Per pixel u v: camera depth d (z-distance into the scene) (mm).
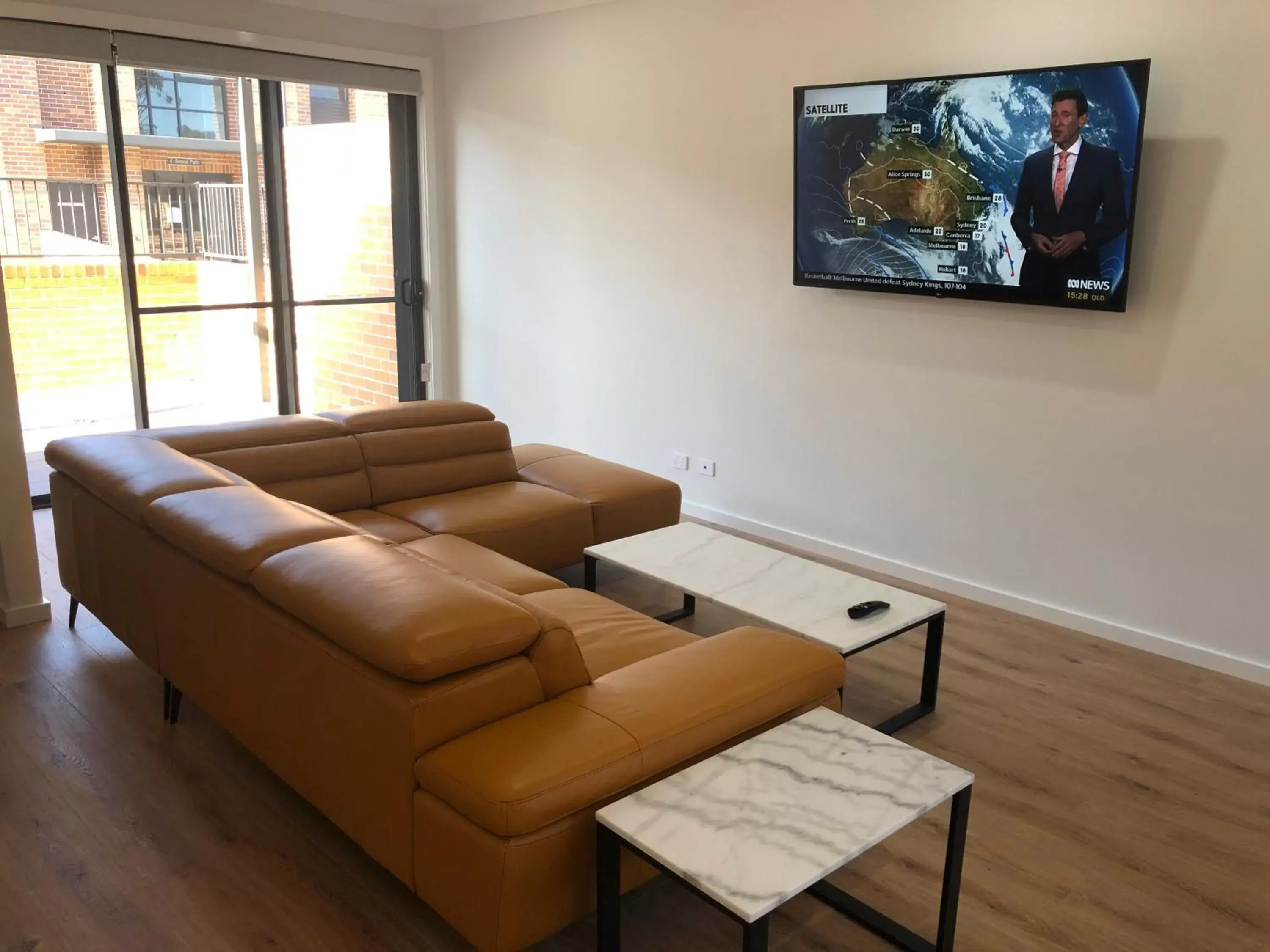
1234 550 3465
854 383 4422
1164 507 3602
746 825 1831
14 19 4559
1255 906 2361
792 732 2180
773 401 4762
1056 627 3916
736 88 4598
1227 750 3045
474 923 1895
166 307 5371
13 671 3373
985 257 3803
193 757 2871
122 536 3018
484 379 6332
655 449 5371
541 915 1880
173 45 5035
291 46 5418
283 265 5750
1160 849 2566
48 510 5156
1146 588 3691
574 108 5363
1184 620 3617
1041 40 3637
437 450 4191
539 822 1827
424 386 6508
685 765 2098
